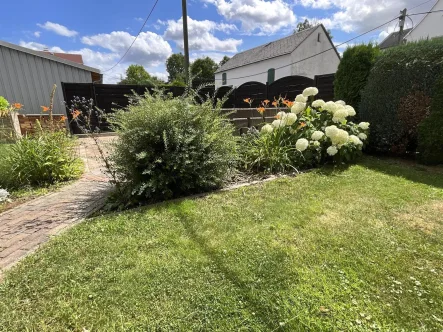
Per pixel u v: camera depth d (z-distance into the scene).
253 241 1.84
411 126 4.21
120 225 2.07
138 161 2.56
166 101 2.85
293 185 2.99
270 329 1.17
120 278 1.47
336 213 2.27
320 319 1.22
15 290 1.38
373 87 4.70
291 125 3.99
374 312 1.26
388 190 2.82
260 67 20.05
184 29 8.09
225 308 1.28
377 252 1.71
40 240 1.92
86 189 3.06
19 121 5.13
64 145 3.64
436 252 1.72
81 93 7.48
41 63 7.87
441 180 3.17
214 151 2.86
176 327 1.18
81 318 1.23
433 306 1.29
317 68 18.58
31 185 3.18
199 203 2.52
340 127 4.18
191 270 1.54
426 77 3.95
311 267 1.57
